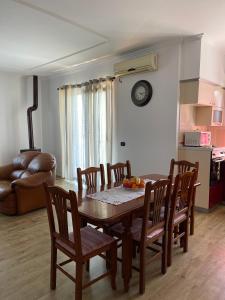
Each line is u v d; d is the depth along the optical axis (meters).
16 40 3.50
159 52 3.81
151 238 1.98
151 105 3.99
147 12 2.69
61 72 5.62
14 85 5.77
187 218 2.51
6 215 3.64
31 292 1.96
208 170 3.56
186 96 3.64
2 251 2.59
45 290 1.98
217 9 2.63
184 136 3.86
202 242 2.76
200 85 3.55
